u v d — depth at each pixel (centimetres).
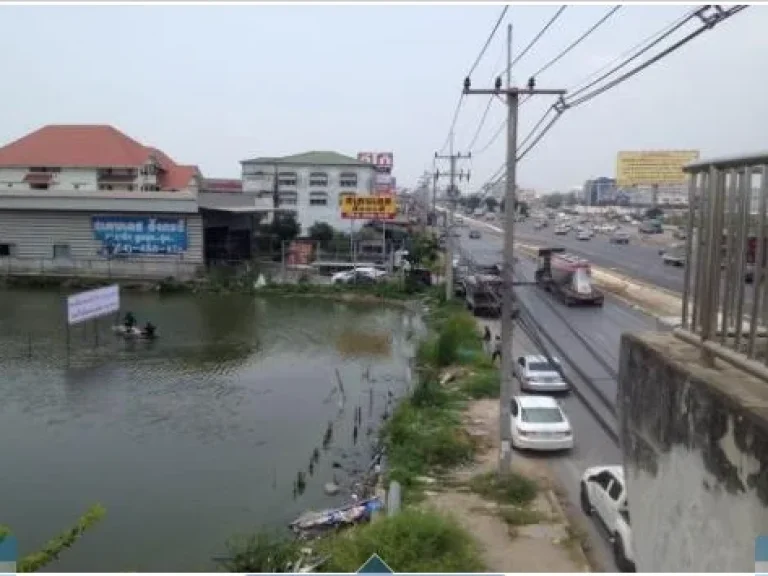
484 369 2997
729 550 379
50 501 1869
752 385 402
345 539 1398
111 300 3912
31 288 5734
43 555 1002
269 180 8850
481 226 11294
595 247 7525
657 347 498
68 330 3616
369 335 4144
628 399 543
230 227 6825
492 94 1705
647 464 502
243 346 3806
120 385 3006
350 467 2134
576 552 1442
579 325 3700
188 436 2397
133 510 1816
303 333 4184
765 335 403
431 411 2439
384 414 2630
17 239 6147
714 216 441
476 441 2156
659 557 477
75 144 8006
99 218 6050
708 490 405
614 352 3109
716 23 695
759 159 388
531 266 5862
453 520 1415
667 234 8962
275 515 1795
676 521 448
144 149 8338
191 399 2827
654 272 5550
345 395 2920
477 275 4525
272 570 1396
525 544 1481
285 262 6538
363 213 6016
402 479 1862
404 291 5438
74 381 3056
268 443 2338
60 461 2156
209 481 2012
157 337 3991
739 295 414
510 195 1745
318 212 8856
